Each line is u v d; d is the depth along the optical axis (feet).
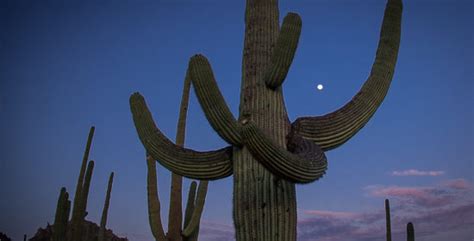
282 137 15.42
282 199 14.43
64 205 38.91
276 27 17.60
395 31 18.12
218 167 15.97
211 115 14.55
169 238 29.78
